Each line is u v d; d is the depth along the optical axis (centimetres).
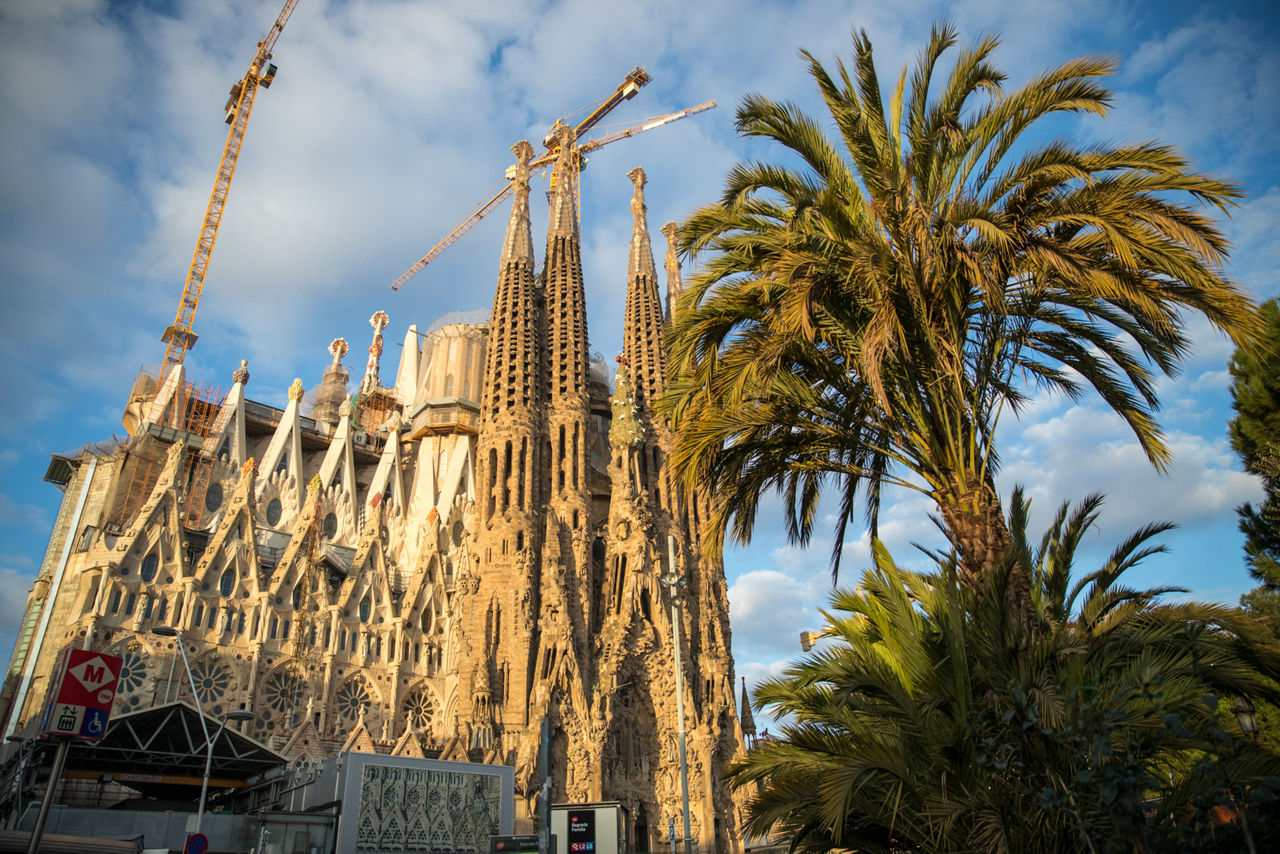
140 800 5675
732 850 8131
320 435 10275
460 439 10262
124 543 7050
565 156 11469
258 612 7438
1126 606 1775
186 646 6938
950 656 1562
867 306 1906
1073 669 1497
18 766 4966
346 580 8144
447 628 8406
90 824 4012
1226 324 1627
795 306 1750
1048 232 1877
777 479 2195
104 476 8588
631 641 8375
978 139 1897
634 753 8162
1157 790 1452
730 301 2033
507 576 8138
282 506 9194
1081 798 1342
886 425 2002
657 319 11081
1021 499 2250
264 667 7288
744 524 2194
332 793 4525
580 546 8650
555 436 9206
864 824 1691
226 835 4175
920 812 1528
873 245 1830
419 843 4547
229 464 9231
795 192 2028
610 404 11219
